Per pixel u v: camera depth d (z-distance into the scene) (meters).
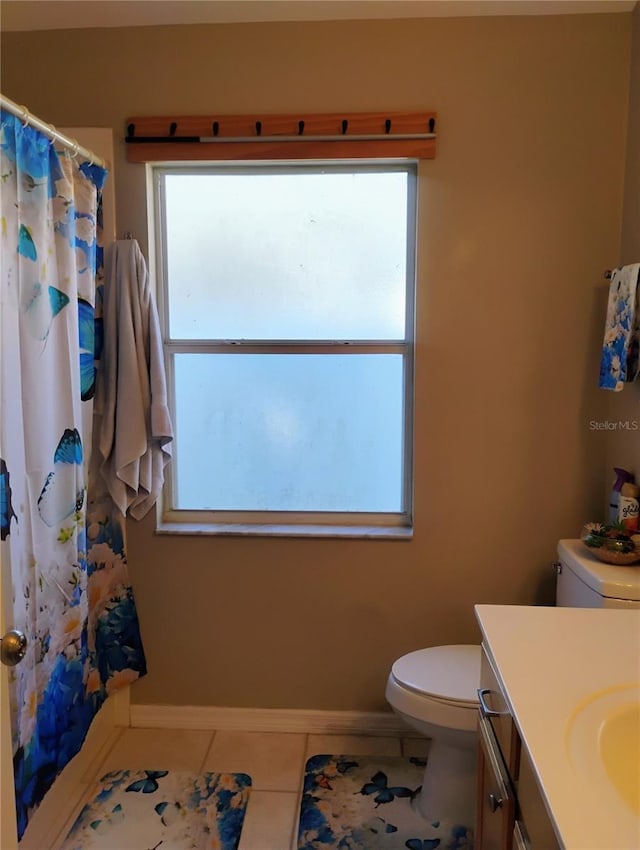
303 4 1.95
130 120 2.11
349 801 1.97
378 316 2.23
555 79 2.02
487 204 2.07
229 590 2.28
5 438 1.48
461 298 2.11
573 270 2.07
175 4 1.95
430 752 1.93
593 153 2.03
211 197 2.22
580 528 2.17
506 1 1.93
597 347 2.09
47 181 1.65
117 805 1.96
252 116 2.07
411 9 1.97
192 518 2.35
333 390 2.27
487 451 2.16
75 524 1.81
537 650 1.20
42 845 1.77
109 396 2.04
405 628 2.25
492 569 2.21
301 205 2.20
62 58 2.11
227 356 2.27
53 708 1.74
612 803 0.81
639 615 1.37
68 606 1.81
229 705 2.34
